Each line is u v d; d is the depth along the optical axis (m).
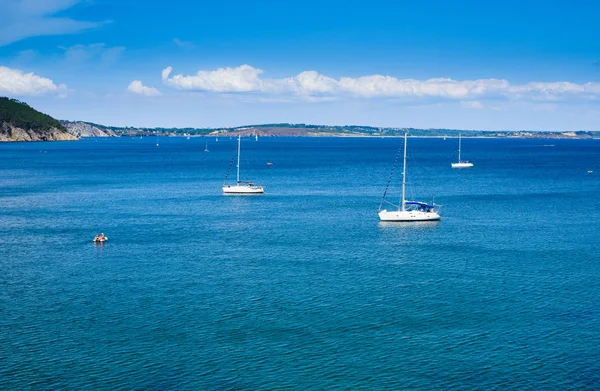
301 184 180.50
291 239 92.56
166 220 110.31
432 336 52.84
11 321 55.75
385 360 48.25
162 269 74.12
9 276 70.75
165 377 45.31
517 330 54.19
